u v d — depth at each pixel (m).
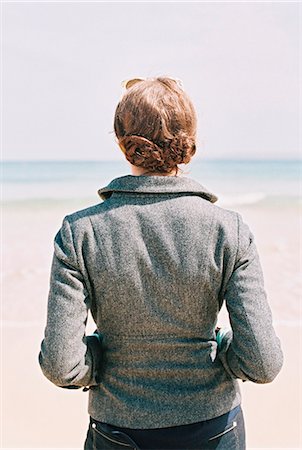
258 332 1.68
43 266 10.77
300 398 4.39
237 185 24.88
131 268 1.72
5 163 26.84
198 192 1.79
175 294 1.73
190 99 1.79
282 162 26.53
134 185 1.77
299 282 9.23
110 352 1.79
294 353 5.27
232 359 1.75
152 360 1.76
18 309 7.57
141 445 1.74
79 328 1.71
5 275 9.83
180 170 1.84
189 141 1.75
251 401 4.34
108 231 1.74
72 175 25.12
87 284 1.75
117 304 1.74
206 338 1.78
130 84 1.88
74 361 1.70
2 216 18.70
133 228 1.74
